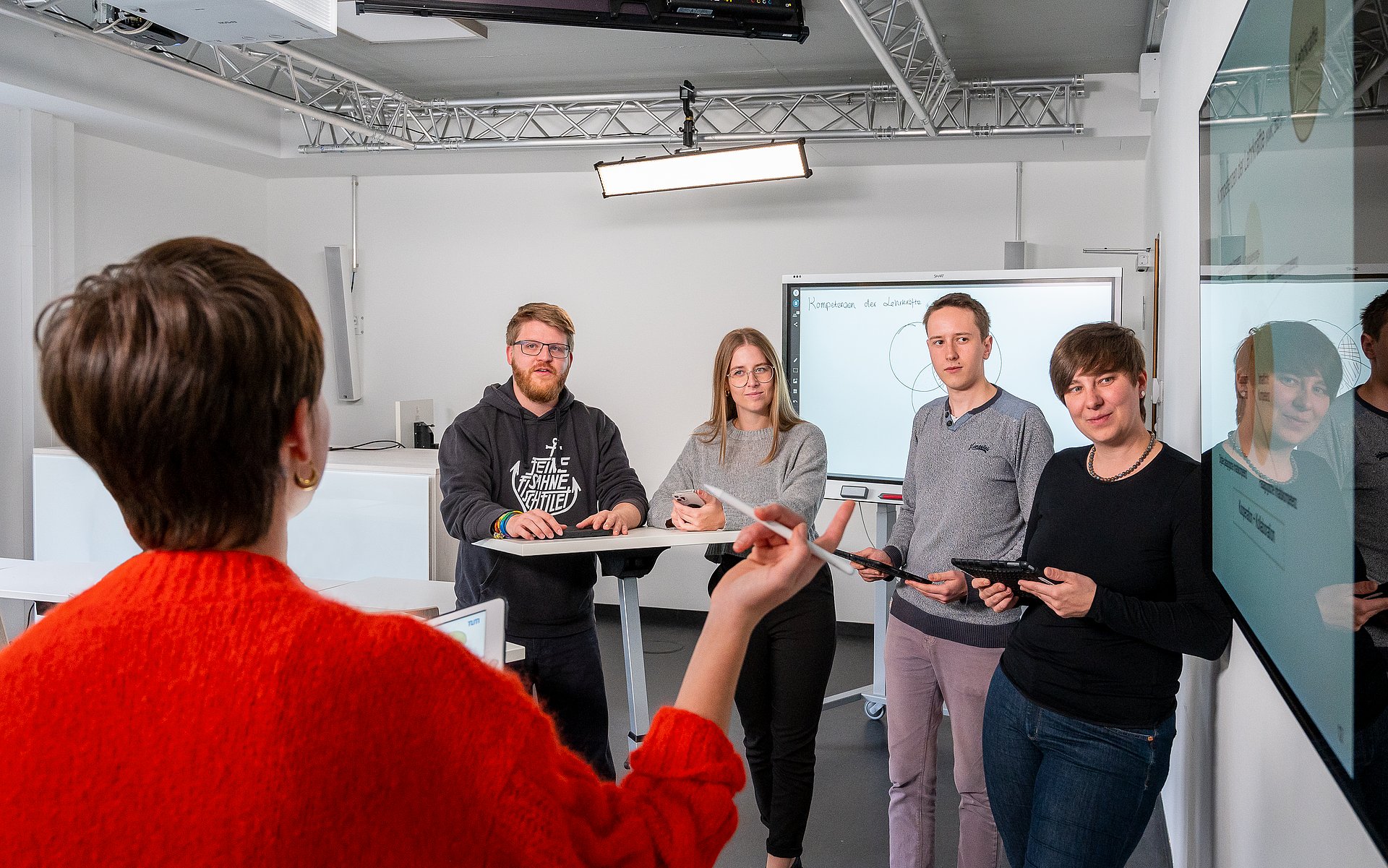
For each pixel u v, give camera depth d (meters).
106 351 0.54
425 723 0.55
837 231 5.75
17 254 4.82
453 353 6.34
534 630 2.63
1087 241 5.44
